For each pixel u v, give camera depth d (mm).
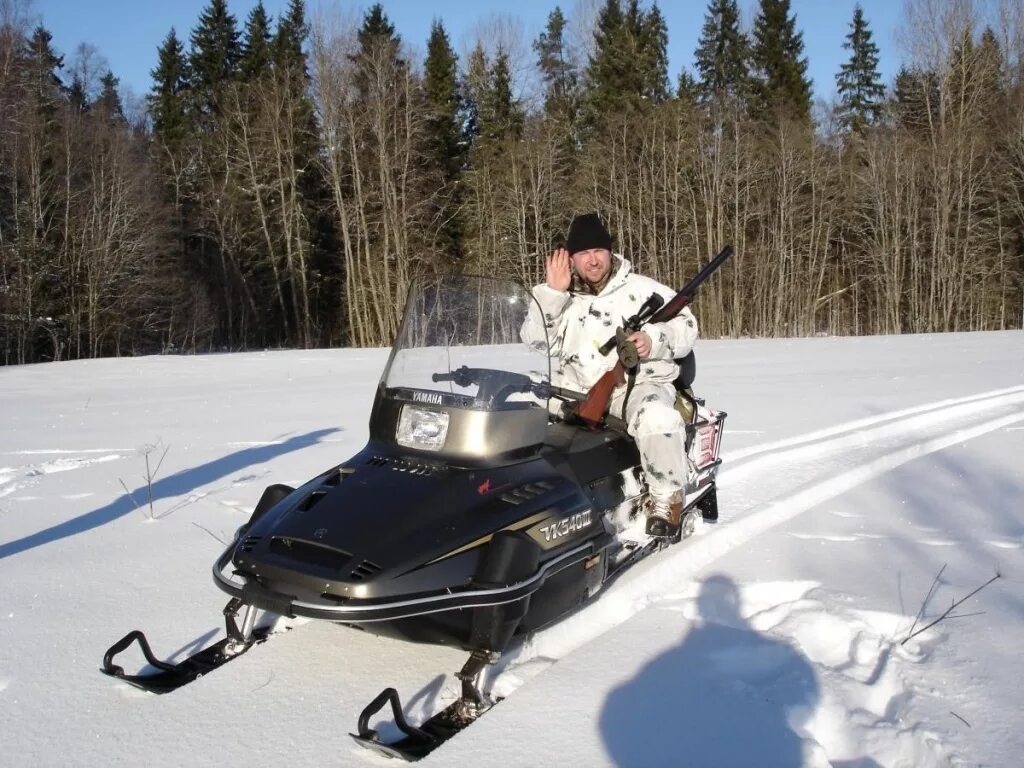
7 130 30875
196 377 13742
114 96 49562
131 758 2596
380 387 3633
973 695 2848
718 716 2770
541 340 3764
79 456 7000
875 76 49469
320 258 40406
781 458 6516
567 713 2805
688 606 3645
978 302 39344
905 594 3730
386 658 3240
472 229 39875
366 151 38625
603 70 42156
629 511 4059
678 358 4367
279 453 6938
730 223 40281
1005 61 43156
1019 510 5047
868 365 13508
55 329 31219
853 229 41188
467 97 44750
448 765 2531
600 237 4195
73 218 32312
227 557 3160
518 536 3051
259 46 45531
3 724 2781
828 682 2980
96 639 3383
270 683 3045
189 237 41281
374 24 43781
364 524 3002
